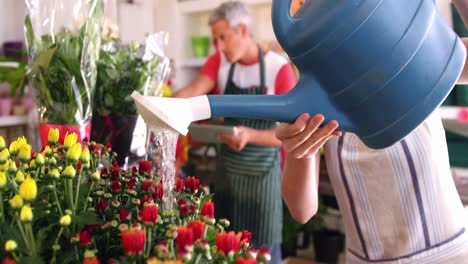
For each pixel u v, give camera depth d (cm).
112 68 117
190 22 350
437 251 107
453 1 78
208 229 62
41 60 105
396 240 109
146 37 126
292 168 109
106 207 62
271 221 202
